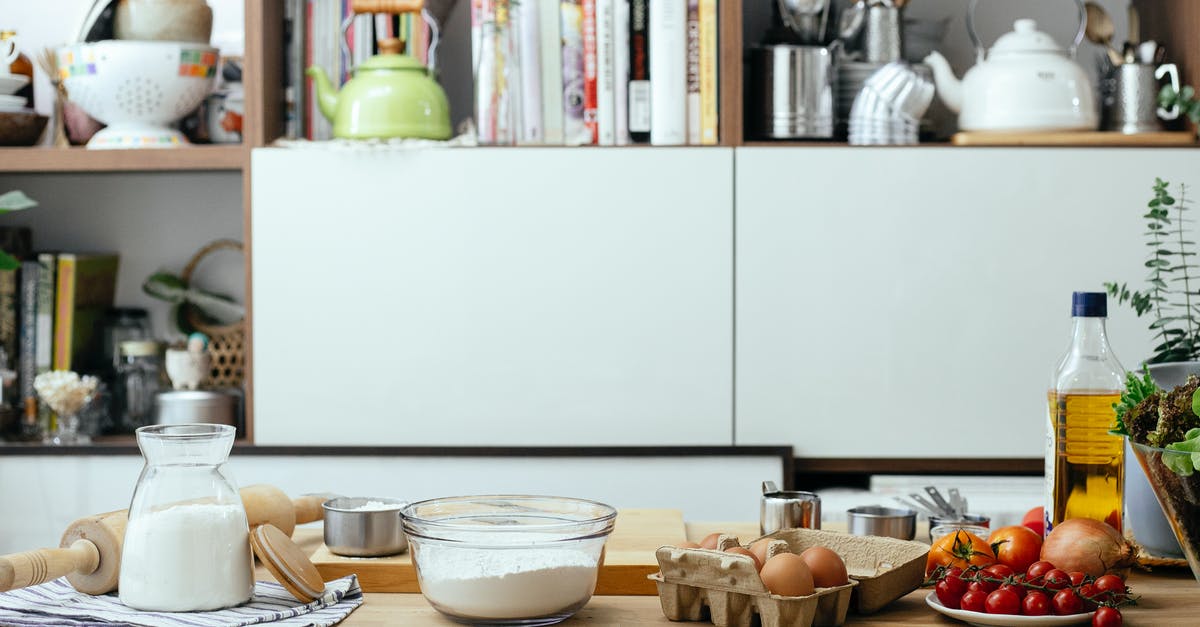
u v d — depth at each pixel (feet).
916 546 3.51
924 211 7.14
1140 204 7.13
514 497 3.64
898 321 7.17
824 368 7.20
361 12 7.39
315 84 7.43
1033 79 7.14
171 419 7.41
